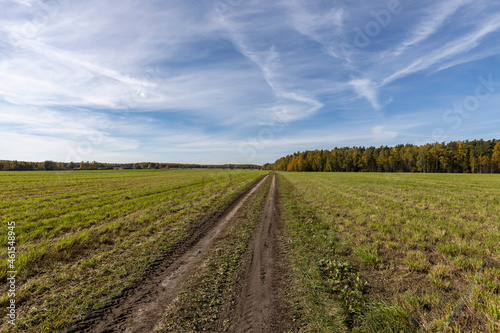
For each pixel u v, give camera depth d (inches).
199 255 251.9
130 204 565.3
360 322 134.8
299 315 143.1
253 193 823.1
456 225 335.9
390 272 195.9
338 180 1455.5
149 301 161.6
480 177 1683.1
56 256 239.0
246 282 188.2
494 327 117.6
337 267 203.8
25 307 153.8
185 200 644.1
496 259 209.5
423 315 135.6
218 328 131.8
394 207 486.9
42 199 626.2
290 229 351.6
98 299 163.9
